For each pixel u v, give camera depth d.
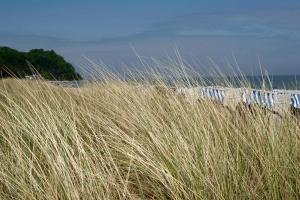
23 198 2.75
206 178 2.90
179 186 2.93
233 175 3.03
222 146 3.49
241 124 3.96
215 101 4.66
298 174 3.03
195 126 3.58
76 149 3.47
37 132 3.46
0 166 3.15
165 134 3.54
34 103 5.17
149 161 3.10
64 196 2.76
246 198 2.93
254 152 3.36
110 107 5.02
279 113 4.34
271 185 2.94
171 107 4.32
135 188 3.24
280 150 3.29
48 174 3.10
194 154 3.32
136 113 4.23
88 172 2.91
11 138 3.43
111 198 2.84
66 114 4.34
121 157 3.62
